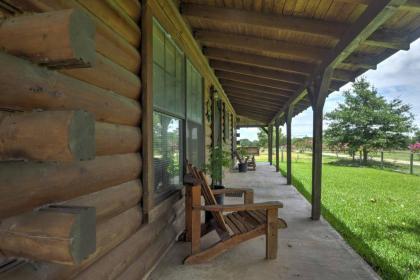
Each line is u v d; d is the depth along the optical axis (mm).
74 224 869
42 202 1175
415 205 5336
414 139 17391
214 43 4207
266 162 16625
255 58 4500
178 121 3516
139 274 2188
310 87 4414
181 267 2580
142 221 2328
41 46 864
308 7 2678
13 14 1118
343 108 18062
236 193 3703
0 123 867
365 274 2506
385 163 16016
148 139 2342
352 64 3496
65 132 804
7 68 953
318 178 4230
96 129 1666
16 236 899
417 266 2746
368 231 3783
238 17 3072
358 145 16750
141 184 2314
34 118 850
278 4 2752
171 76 3178
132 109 2152
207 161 5352
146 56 2348
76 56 864
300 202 5469
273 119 13102
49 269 1235
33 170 1117
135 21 2311
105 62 1782
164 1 2719
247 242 3203
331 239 3381
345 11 2611
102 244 1702
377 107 17062
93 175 1592
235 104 10695
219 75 6227
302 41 3531
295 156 23266
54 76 1246
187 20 3648
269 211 2760
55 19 845
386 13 2102
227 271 2516
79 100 1462
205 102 5145
